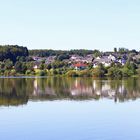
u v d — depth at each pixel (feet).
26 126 140.87
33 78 547.49
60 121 151.12
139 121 150.51
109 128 136.46
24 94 268.62
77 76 579.89
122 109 184.34
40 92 287.69
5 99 231.30
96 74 561.02
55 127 138.51
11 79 517.55
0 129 135.44
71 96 253.44
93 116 163.32
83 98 239.09
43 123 146.72
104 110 181.27
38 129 135.23
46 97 245.45
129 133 127.85
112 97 245.24
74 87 345.72
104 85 369.50
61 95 261.65
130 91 292.61
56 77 577.43
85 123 146.30
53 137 122.93
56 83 412.77
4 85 376.07
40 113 171.53
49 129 135.03
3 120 153.07
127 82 419.54
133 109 183.93
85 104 205.05
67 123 146.82
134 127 137.90
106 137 122.72
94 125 142.20
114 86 352.69
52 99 232.12
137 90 302.45
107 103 209.56
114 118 157.79
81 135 125.49
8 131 132.05
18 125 142.51
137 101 218.38
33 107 191.93
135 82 418.92
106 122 148.77
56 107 192.44
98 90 306.35
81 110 181.57
